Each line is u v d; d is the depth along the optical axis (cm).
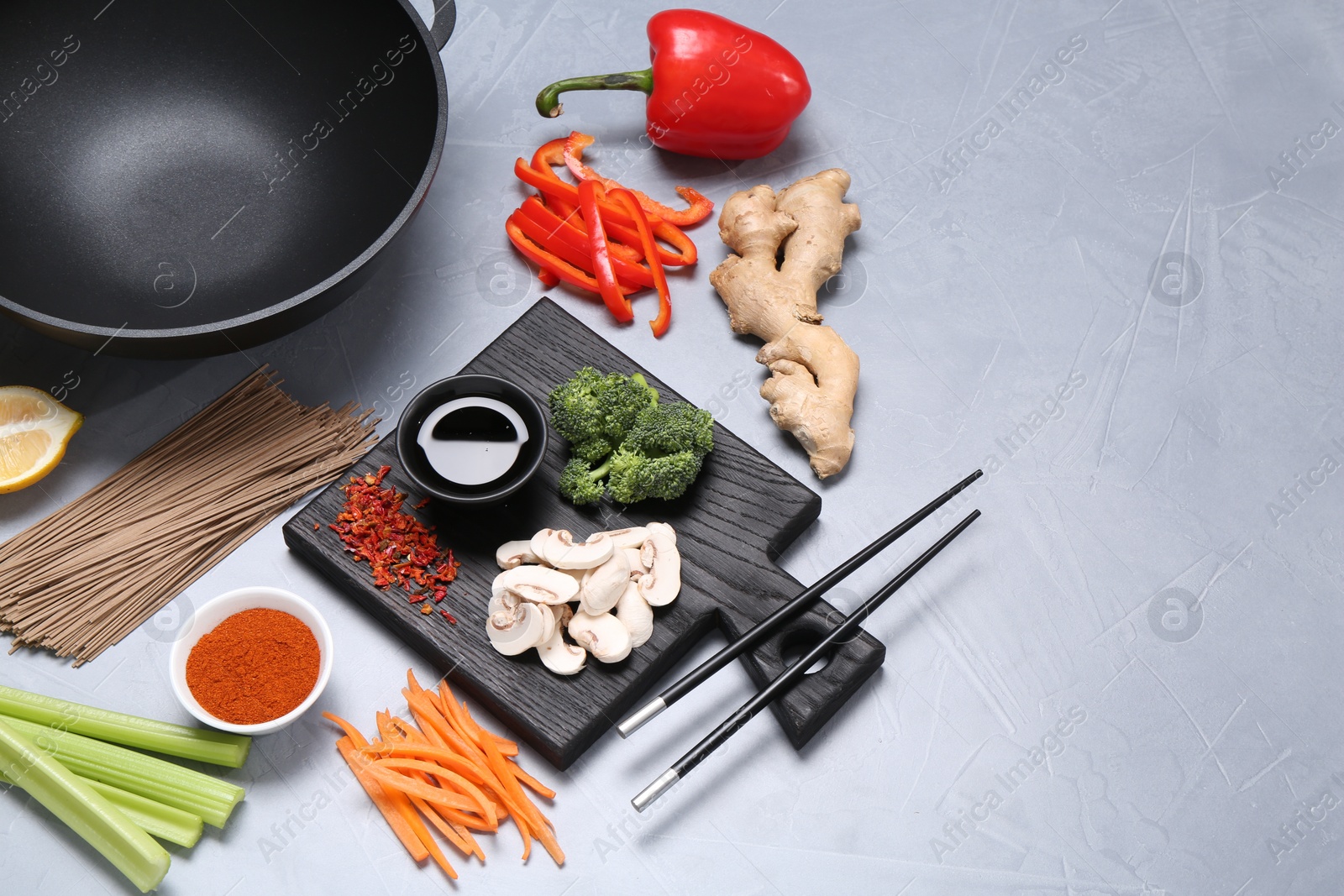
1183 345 177
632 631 141
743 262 166
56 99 164
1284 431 172
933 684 152
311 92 168
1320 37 203
